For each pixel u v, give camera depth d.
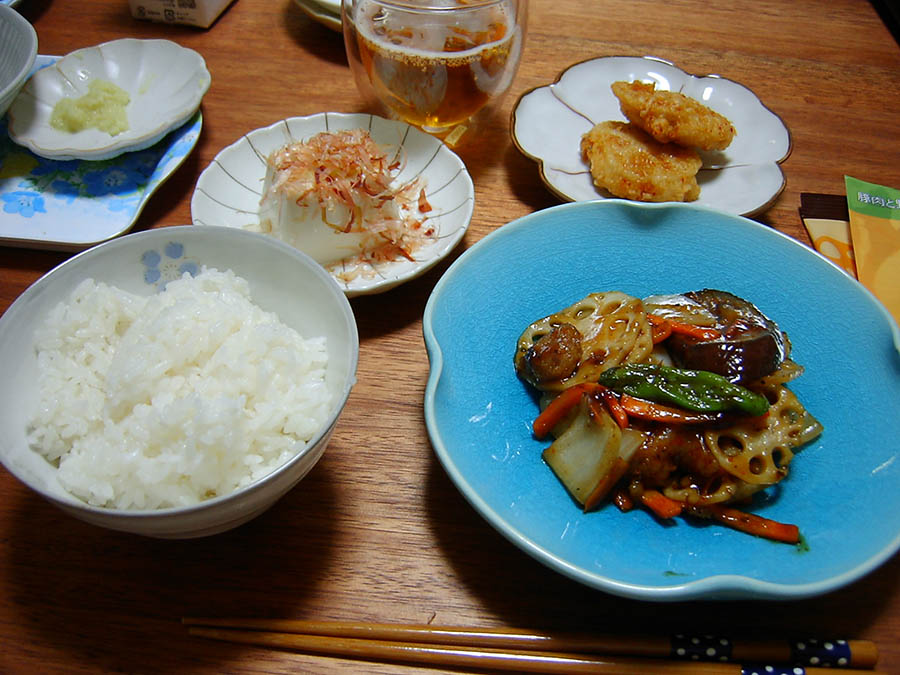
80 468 0.27
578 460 0.29
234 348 0.29
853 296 0.33
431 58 0.40
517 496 0.28
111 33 0.51
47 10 0.53
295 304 0.32
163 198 0.41
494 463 0.29
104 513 0.23
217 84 0.48
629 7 0.55
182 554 0.29
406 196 0.41
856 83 0.50
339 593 0.28
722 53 0.52
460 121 0.44
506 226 0.35
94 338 0.30
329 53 0.51
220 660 0.26
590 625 0.27
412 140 0.42
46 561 0.28
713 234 0.36
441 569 0.29
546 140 0.44
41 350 0.29
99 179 0.42
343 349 0.29
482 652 0.26
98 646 0.26
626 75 0.47
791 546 0.27
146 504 0.27
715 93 0.46
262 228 0.39
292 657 0.27
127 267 0.32
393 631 0.27
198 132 0.42
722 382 0.29
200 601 0.28
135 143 0.41
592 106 0.46
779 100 0.48
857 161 0.45
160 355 0.29
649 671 0.26
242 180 0.41
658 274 0.36
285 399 0.29
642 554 0.27
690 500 0.28
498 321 0.34
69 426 0.27
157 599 0.28
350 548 0.29
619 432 0.28
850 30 0.54
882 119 0.47
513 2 0.41
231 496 0.24
